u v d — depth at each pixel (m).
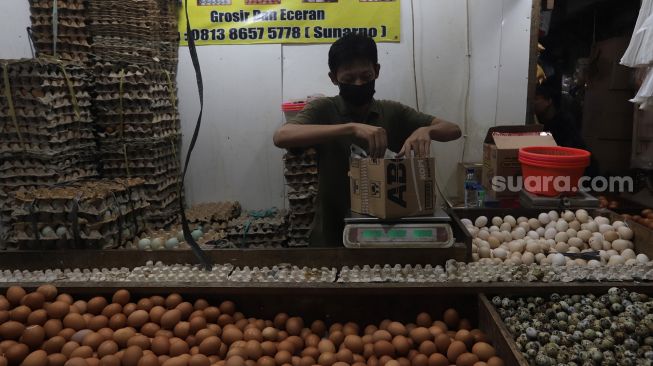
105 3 2.92
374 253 1.85
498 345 1.43
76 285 1.75
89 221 2.08
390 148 2.23
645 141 3.85
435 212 1.91
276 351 1.55
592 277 1.71
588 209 2.32
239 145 3.58
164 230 2.87
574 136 3.54
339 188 2.12
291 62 3.45
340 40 1.99
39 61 2.47
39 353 1.46
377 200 1.81
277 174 3.60
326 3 3.37
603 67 4.27
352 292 1.67
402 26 3.38
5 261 1.98
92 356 1.48
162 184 3.18
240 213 3.61
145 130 3.04
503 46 3.37
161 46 3.23
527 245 2.08
